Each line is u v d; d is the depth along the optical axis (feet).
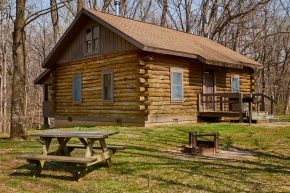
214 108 63.36
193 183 21.53
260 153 32.09
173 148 33.91
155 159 28.27
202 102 59.93
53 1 84.12
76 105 63.41
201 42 70.23
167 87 54.13
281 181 22.22
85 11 57.16
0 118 106.63
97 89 58.85
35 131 51.65
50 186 21.13
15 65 40.45
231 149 34.27
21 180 22.52
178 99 55.77
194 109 58.85
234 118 64.13
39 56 151.64
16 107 40.27
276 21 126.31
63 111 66.49
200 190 20.15
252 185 21.24
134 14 120.88
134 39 48.47
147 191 19.89
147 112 50.47
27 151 32.30
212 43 75.77
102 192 19.83
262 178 22.89
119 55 54.85
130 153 30.63
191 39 69.15
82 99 62.08
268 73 134.72
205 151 31.60
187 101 57.57
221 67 65.41
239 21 112.37
